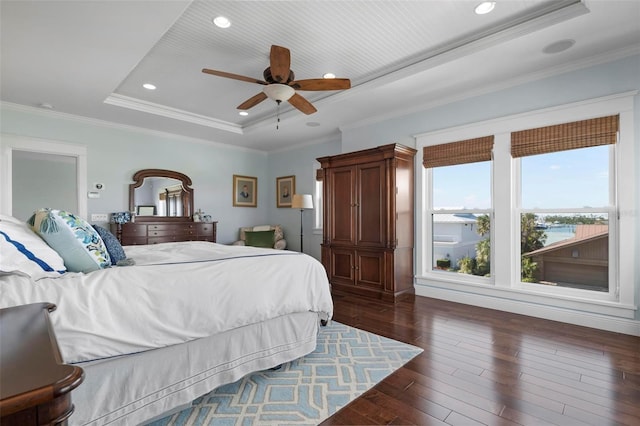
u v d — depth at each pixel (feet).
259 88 12.32
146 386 4.82
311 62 10.38
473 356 7.55
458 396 5.91
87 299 4.33
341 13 7.82
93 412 4.27
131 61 9.34
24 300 3.89
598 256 9.62
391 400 5.80
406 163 13.29
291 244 20.72
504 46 8.65
